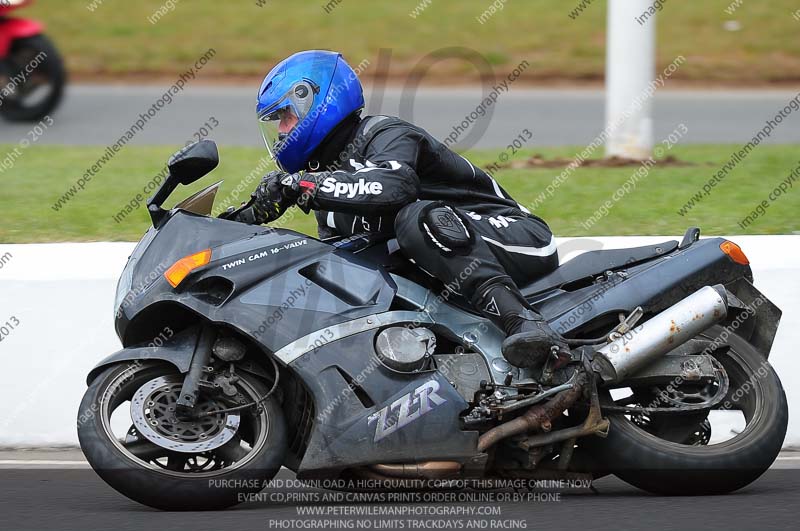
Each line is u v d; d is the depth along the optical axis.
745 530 13.98
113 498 16.36
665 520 14.53
